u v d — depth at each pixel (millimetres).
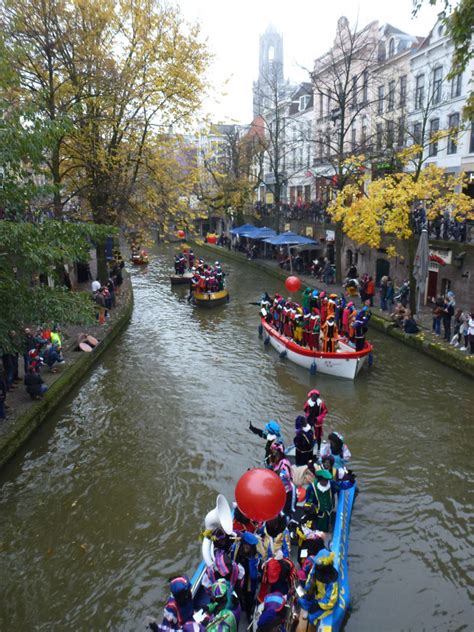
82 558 9047
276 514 6477
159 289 35188
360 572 8547
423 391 15922
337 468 9344
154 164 24984
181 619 6000
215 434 13484
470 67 26234
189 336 23016
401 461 11969
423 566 8711
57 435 13477
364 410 14781
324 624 6516
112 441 13172
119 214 24750
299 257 37469
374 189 21438
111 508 10438
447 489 10859
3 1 19391
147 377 17688
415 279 22922
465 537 9422
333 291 29672
